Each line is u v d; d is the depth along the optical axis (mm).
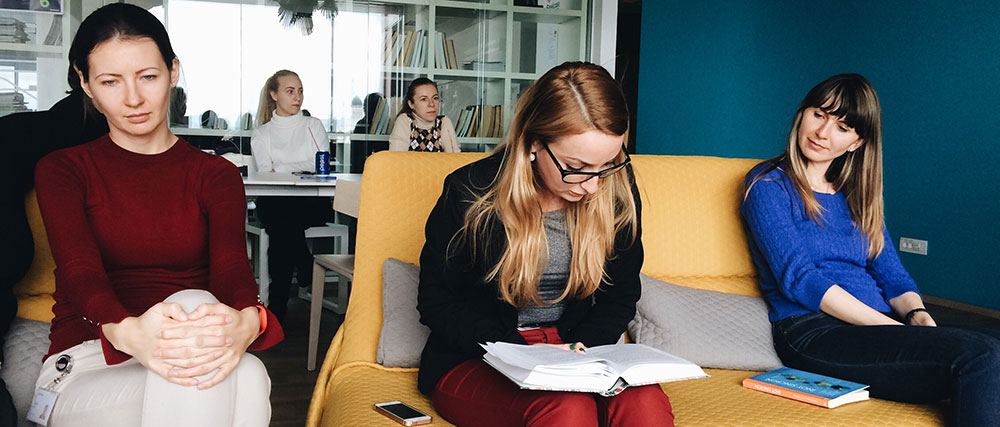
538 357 1227
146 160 1371
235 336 1147
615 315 1519
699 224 1996
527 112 1394
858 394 1539
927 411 1491
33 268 1507
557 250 1505
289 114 4602
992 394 1376
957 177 4578
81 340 1298
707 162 2080
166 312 1101
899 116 4973
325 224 4246
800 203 1876
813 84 5520
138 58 1278
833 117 1814
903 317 1851
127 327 1109
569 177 1354
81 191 1316
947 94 4625
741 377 1712
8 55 4660
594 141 1312
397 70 5402
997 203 4328
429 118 4707
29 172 1381
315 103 5285
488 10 5438
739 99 5797
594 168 1365
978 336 1442
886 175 5105
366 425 1306
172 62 1358
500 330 1399
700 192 2021
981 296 4449
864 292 1840
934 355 1464
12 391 1351
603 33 5379
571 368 1194
